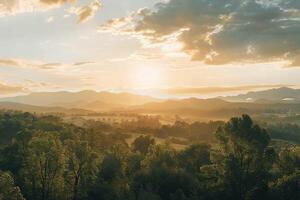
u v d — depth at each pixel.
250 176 79.62
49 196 82.00
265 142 79.69
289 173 88.75
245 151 80.56
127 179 92.81
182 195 80.50
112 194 84.38
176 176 86.38
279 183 79.44
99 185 85.62
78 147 86.56
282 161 90.06
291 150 91.81
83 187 86.06
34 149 81.25
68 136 128.88
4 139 142.50
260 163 79.75
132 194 81.75
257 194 78.69
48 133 91.75
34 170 81.25
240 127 80.19
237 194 79.50
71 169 85.75
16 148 98.69
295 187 78.06
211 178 84.00
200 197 81.75
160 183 85.75
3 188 58.31
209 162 107.69
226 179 80.38
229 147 82.19
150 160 99.19
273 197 78.56
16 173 93.12
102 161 96.31
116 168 95.44
